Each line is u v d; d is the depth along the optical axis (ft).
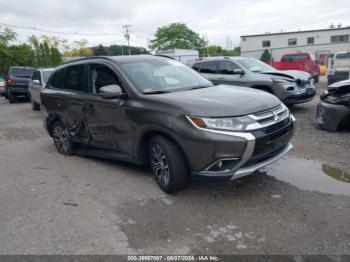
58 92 18.75
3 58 111.34
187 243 9.70
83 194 13.73
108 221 11.28
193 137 11.28
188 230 10.39
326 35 121.49
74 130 17.97
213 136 10.96
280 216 10.93
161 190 13.52
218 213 11.35
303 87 28.40
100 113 15.49
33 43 138.92
